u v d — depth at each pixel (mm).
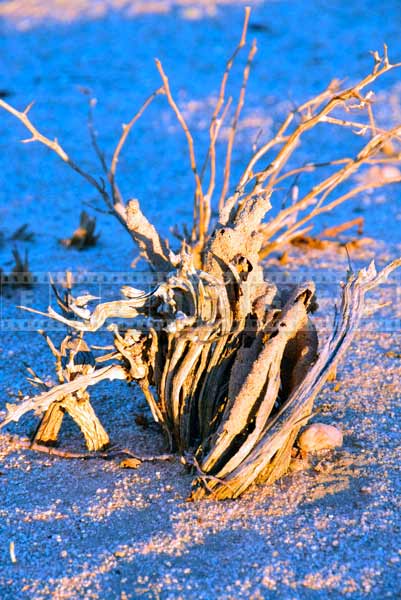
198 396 5043
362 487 4895
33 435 5410
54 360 6723
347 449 5281
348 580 4180
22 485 4992
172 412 5035
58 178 11273
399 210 9898
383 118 12109
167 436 5219
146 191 10633
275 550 4383
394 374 6297
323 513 4668
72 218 10117
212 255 4953
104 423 5645
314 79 14297
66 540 4488
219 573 4223
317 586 4141
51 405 5242
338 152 11461
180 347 4773
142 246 5496
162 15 18406
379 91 13305
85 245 9297
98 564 4301
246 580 4176
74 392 5062
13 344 7020
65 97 14242
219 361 4902
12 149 12234
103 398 5988
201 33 17125
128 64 15719
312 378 4781
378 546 4414
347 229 9414
